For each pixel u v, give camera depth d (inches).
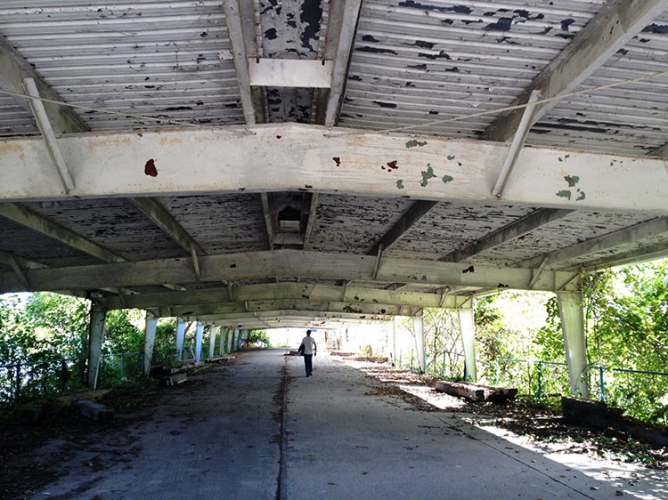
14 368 454.0
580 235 315.3
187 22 125.3
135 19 123.5
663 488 204.1
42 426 324.8
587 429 323.0
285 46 135.7
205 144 163.3
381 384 633.6
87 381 529.3
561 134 189.0
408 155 167.2
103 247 369.1
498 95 161.8
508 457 253.8
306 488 201.5
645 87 152.3
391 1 117.0
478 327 703.1
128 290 594.6
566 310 402.9
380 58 141.3
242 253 377.4
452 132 192.7
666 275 377.7
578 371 391.9
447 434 311.6
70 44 133.3
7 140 163.9
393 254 425.7
